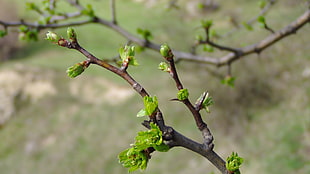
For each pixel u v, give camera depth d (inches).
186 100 40.6
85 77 463.5
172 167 301.0
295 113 298.4
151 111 38.8
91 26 604.7
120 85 436.1
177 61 134.5
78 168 338.6
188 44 346.6
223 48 124.4
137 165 40.6
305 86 313.4
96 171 328.8
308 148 265.0
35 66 493.7
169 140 39.4
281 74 331.6
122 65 39.9
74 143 368.2
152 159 315.3
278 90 322.3
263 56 342.3
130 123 369.1
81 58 521.7
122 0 649.6
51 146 377.4
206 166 288.7
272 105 316.2
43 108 434.9
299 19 116.0
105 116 391.9
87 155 348.2
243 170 272.1
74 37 39.8
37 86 464.1
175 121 345.4
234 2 518.3
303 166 253.3
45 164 356.2
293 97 313.0
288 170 255.9
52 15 130.9
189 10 497.0
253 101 323.0
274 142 283.3
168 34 369.4
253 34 368.2
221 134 314.2
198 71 339.0
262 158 275.1
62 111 422.0
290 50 344.5
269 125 300.0
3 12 563.2
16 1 593.3
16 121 429.4
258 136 295.1
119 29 131.0
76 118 405.1
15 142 400.2
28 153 377.1
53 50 557.0
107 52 532.4
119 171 319.6
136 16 563.8
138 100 400.5
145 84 404.8
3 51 551.2
